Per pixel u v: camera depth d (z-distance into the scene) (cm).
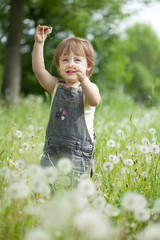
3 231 173
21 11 990
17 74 1041
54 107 256
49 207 167
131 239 174
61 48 263
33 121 550
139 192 237
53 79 270
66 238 145
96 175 267
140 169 263
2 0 1153
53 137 252
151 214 194
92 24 1207
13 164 230
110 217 196
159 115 538
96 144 320
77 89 254
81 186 168
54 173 174
